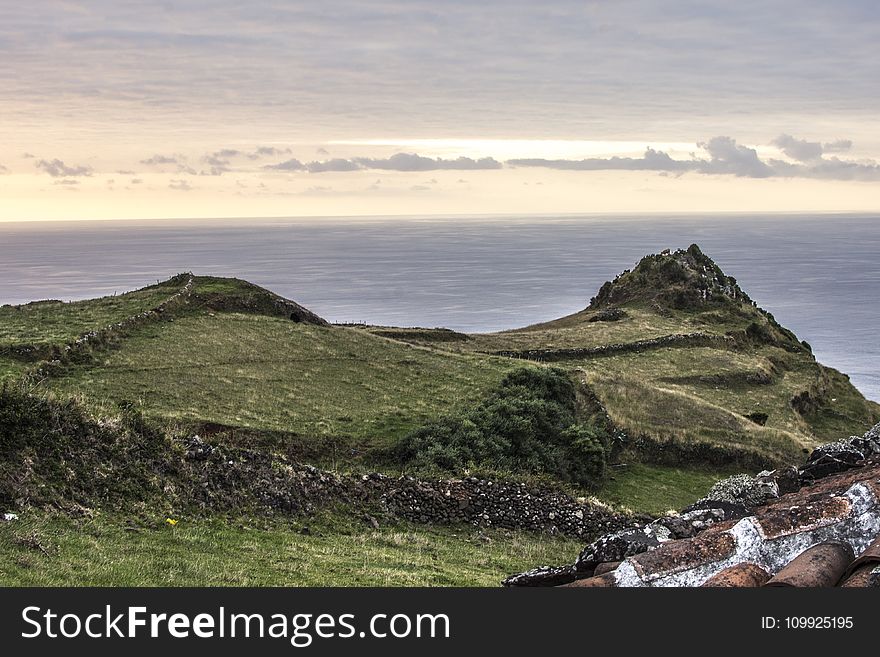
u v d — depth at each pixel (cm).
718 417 4759
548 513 2677
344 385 4147
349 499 2478
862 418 6650
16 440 1850
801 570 683
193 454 2247
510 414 3753
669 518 935
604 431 4081
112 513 1830
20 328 4206
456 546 2328
